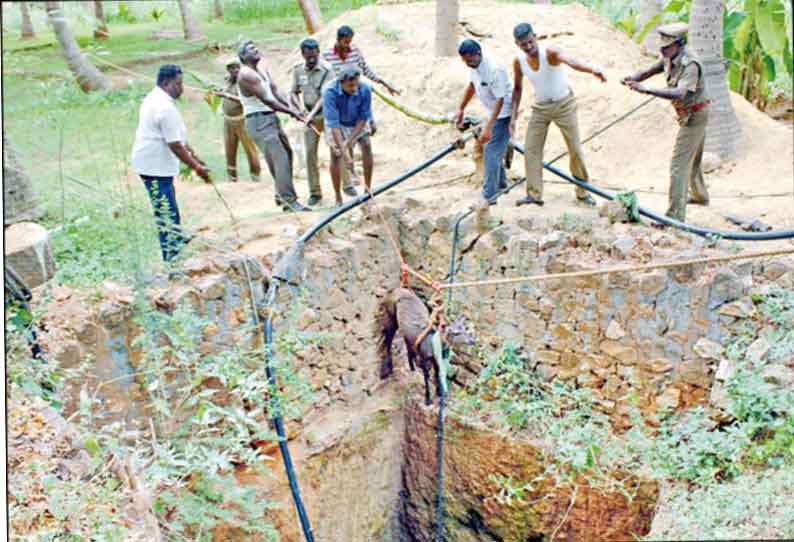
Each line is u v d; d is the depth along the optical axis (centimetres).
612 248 691
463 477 786
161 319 595
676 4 1102
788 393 552
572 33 1106
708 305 642
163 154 645
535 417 725
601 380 709
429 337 722
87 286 604
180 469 562
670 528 480
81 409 507
